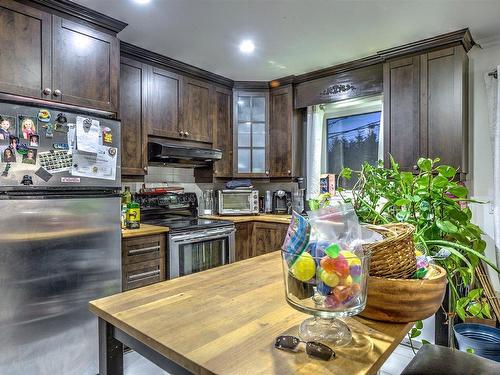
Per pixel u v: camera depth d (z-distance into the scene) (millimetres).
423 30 2408
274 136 3629
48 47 1990
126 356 2170
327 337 736
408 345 1787
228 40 2594
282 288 1083
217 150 3268
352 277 721
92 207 2010
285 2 2049
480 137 2639
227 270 1310
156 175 3297
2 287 1649
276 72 3340
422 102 2592
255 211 3568
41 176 1789
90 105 2180
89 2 2045
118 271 2148
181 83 3137
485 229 2602
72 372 1901
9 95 1837
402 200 1179
